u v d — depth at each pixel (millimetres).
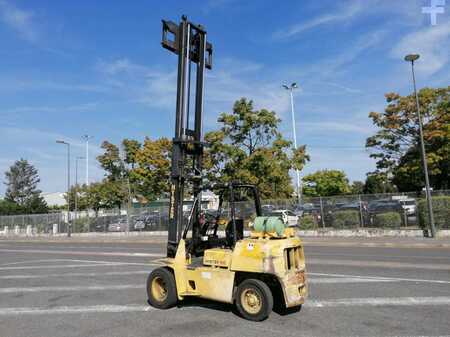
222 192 8812
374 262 14492
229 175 31578
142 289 10602
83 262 17203
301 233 27547
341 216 26922
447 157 29203
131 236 38219
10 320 7965
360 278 11250
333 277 11508
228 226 8195
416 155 29922
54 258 19422
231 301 7590
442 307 7977
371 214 26281
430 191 24984
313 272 12508
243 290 7441
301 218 28109
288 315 7609
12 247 28859
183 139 8828
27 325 7578
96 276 13070
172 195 8820
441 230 23406
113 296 9859
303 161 33250
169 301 8297
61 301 9531
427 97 29312
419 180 30781
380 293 9289
